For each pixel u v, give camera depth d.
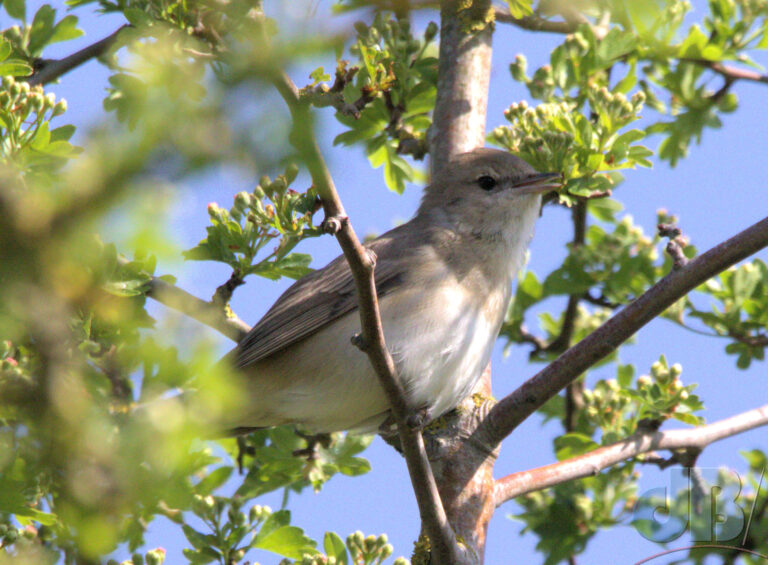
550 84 12.30
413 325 9.75
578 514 11.70
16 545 6.49
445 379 9.84
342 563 8.85
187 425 4.33
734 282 12.01
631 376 11.66
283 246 10.06
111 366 4.64
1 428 4.11
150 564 7.64
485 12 12.45
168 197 2.98
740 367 12.07
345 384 9.96
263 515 8.98
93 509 4.23
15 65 9.56
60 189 3.03
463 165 11.16
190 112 2.97
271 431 11.12
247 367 10.25
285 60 3.04
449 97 12.13
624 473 11.75
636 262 12.62
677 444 10.63
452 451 9.85
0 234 2.97
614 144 10.59
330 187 6.24
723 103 13.05
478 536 9.37
